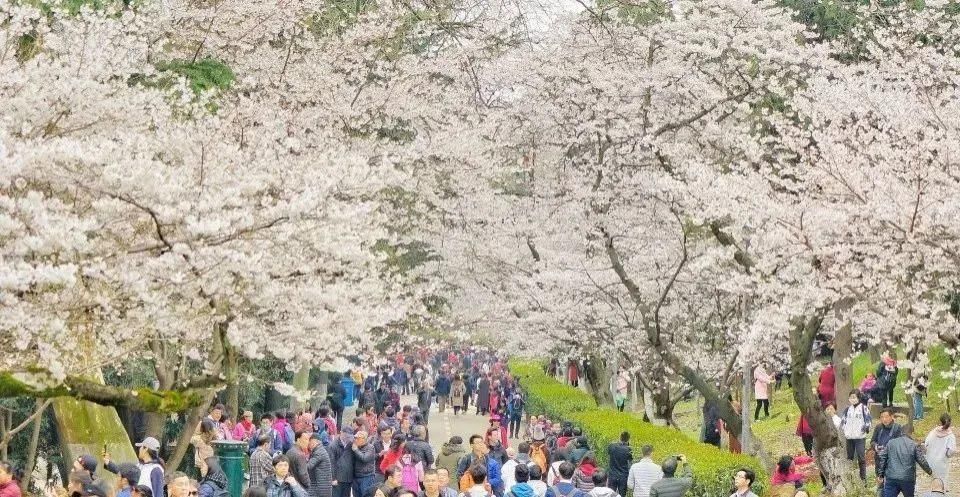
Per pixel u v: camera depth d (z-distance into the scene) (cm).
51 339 1026
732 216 1653
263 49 2072
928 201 1525
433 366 4934
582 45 2302
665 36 2180
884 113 1756
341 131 2127
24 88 1175
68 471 1667
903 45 1966
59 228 907
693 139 2252
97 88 1185
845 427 1933
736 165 2045
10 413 1816
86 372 1094
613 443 1862
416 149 2180
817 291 1554
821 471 1844
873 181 1593
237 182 1150
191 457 2209
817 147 1878
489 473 1623
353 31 2191
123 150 1084
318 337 1192
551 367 4441
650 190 1991
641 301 2047
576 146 2377
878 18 2419
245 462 1933
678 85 2136
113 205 994
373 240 1288
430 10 2370
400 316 1388
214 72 1759
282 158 1338
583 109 2305
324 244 1124
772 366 2995
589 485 1512
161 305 1045
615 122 2238
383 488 1458
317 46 2156
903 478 1609
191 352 1176
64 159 978
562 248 2492
